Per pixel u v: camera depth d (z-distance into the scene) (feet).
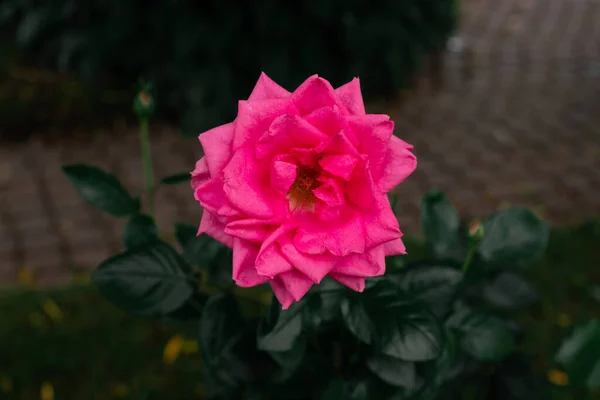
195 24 15.33
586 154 15.99
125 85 17.72
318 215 3.69
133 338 10.20
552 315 10.68
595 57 22.52
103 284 4.66
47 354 9.78
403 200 14.03
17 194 13.79
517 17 26.94
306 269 3.55
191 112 16.16
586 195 14.29
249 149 3.64
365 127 3.54
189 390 9.37
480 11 27.71
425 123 17.74
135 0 15.57
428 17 18.89
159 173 14.78
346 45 16.28
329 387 4.75
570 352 5.31
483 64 21.97
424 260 4.97
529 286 6.50
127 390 9.37
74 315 10.58
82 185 5.14
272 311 4.17
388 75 18.85
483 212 13.73
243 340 5.05
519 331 6.69
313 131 3.54
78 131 16.30
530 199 14.19
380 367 4.70
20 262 11.86
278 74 16.01
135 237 5.26
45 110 16.56
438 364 4.88
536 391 6.41
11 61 18.34
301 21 15.97
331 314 4.30
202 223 3.74
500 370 6.43
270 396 5.42
